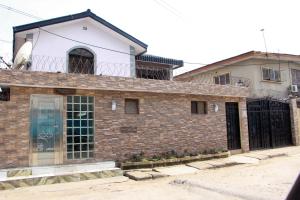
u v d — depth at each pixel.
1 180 7.77
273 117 15.64
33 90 9.12
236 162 11.09
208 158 11.72
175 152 11.47
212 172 9.62
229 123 13.61
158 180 8.62
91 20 13.48
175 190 7.34
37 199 6.72
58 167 9.08
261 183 7.73
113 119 10.32
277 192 6.76
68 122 9.62
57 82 9.23
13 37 12.82
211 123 12.76
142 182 8.40
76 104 9.79
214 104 12.97
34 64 12.26
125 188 7.66
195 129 12.22
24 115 8.94
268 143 15.13
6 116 8.70
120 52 14.35
